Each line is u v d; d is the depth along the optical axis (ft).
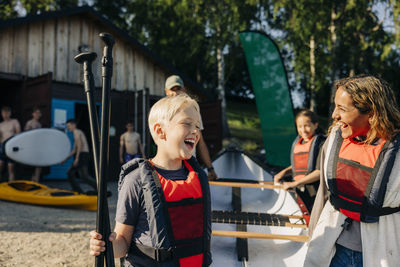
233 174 15.61
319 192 5.69
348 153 5.16
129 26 72.64
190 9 57.11
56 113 34.09
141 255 4.28
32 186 20.45
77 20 36.45
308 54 50.08
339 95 5.08
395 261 4.77
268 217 8.79
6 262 10.66
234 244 9.74
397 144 4.73
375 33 49.98
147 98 33.14
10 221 15.47
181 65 72.08
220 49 58.44
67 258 11.25
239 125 88.07
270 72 23.45
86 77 4.44
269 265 8.70
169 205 4.29
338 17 49.73
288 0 49.55
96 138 4.31
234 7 51.80
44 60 34.12
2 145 22.95
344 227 5.09
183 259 4.24
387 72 52.60
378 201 4.75
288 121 23.06
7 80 32.58
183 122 4.46
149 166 4.55
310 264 5.47
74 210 18.90
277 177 10.37
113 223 15.76
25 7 57.11
